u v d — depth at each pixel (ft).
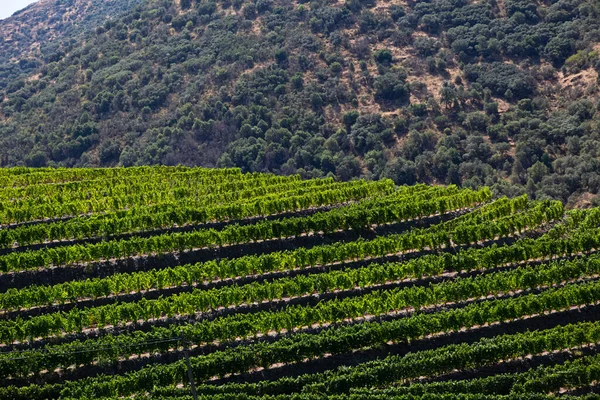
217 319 123.85
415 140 266.77
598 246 146.51
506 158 250.98
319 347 118.11
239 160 277.85
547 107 270.05
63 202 171.12
